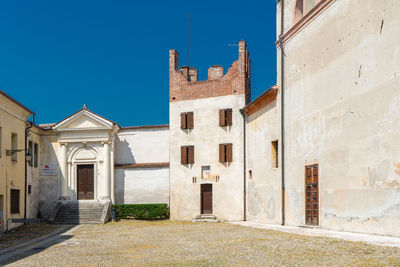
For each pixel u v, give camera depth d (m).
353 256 10.50
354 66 16.27
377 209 14.63
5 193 25.02
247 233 18.09
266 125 24.91
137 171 33.03
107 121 32.69
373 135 14.98
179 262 11.32
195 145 30.66
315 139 18.94
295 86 21.03
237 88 29.83
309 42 19.78
